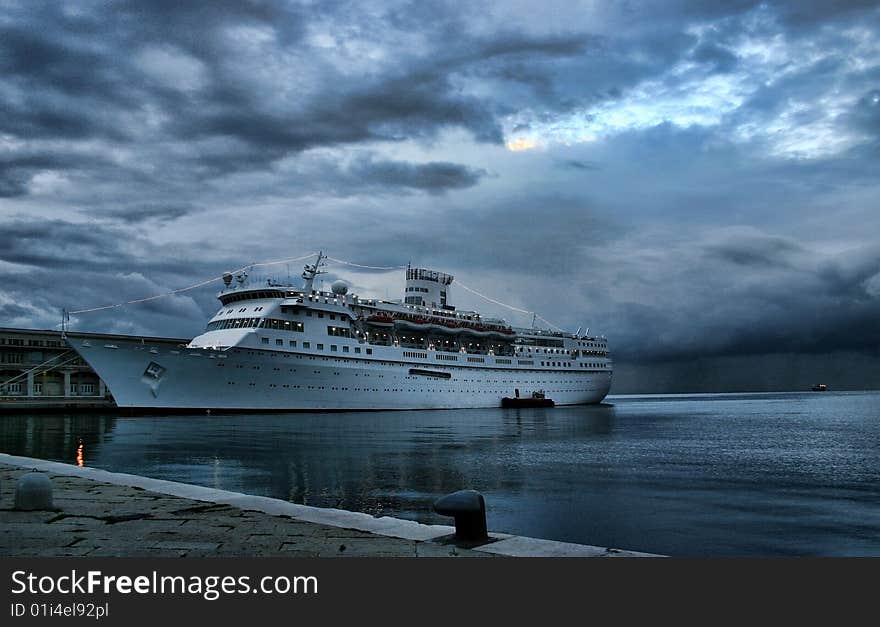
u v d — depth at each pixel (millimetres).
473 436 58219
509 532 20594
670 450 48438
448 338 104875
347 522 12133
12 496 15758
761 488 29703
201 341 81375
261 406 79438
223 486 29406
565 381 126125
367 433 59062
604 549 10219
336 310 85188
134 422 69625
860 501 26281
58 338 106938
